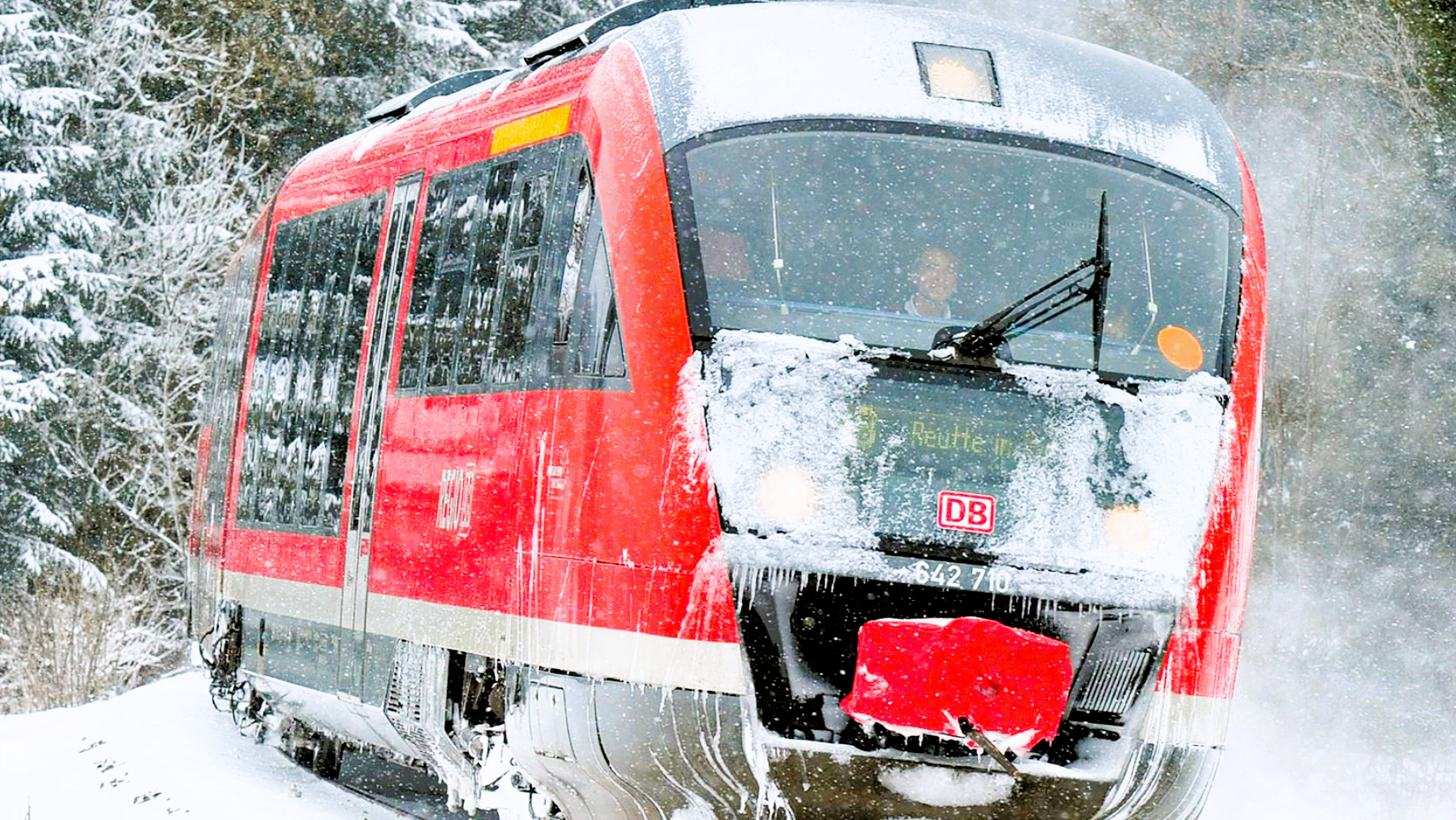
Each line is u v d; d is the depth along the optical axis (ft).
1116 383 52.34
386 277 71.87
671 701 50.26
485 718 60.59
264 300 87.51
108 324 186.70
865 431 50.78
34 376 180.24
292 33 214.07
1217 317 53.93
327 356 76.64
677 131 53.42
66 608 130.11
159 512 185.47
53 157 185.06
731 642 49.90
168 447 180.24
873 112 53.88
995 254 53.31
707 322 51.37
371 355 71.56
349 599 69.62
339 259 77.77
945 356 51.57
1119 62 58.90
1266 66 148.66
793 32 56.18
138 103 201.67
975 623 48.60
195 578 96.68
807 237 52.70
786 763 50.14
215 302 188.34
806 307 52.01
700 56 55.21
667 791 51.88
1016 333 52.54
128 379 186.91
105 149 194.49
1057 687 48.78
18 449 176.76
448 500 61.77
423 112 74.84
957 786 50.67
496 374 59.77
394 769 92.58
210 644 90.12
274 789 77.30
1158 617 51.31
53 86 192.03
